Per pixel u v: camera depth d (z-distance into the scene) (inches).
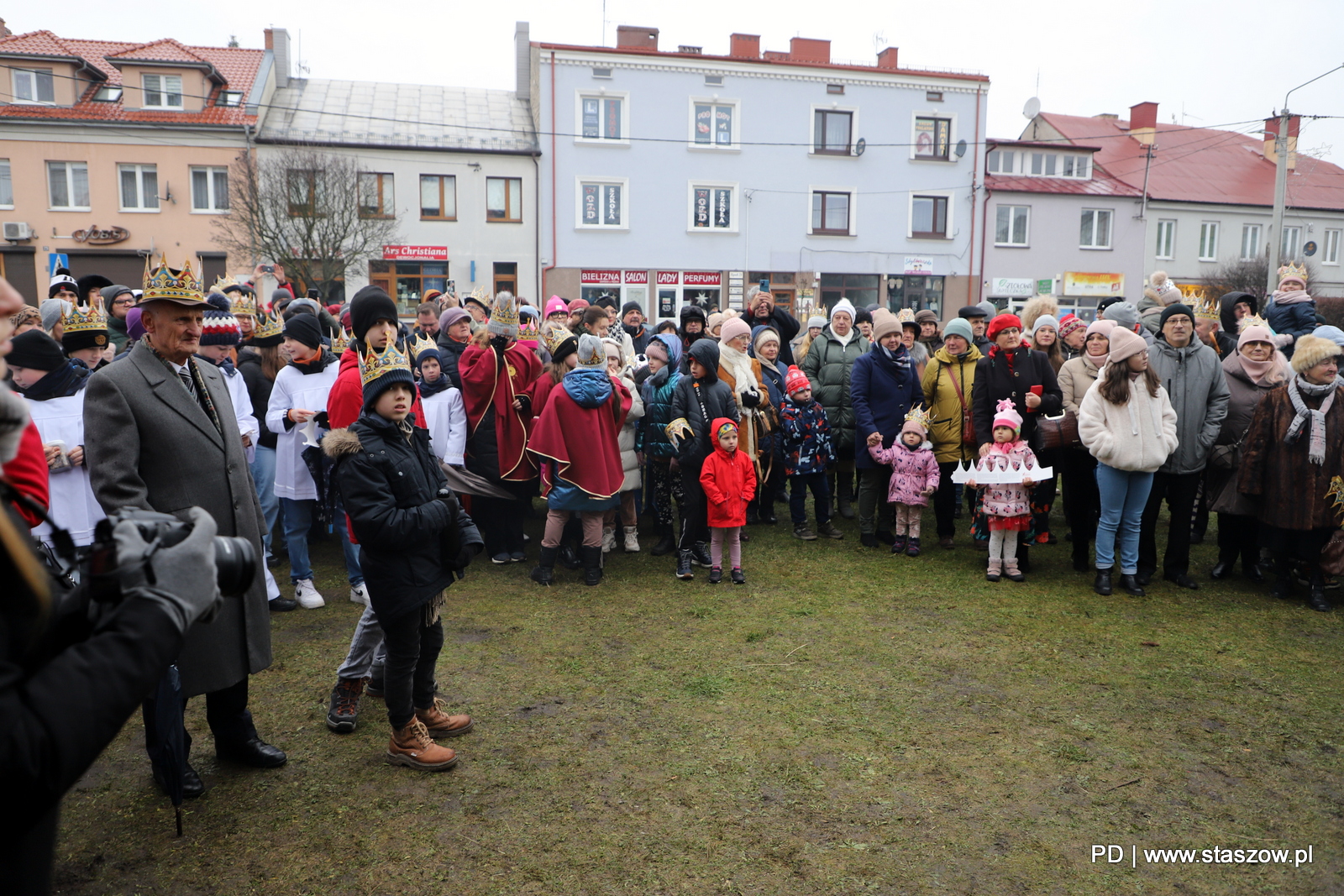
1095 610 204.2
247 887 101.7
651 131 1091.3
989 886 101.8
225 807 119.8
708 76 1097.4
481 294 306.2
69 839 111.9
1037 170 1267.2
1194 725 144.4
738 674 165.3
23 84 1003.9
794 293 1151.6
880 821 115.6
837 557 253.9
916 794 122.3
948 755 133.8
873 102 1148.5
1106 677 163.9
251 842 111.1
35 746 39.4
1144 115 1402.6
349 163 975.0
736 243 1130.0
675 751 135.3
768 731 141.6
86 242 986.7
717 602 210.1
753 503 311.9
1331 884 103.0
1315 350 200.1
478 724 144.9
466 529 134.4
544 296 1084.5
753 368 272.2
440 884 102.1
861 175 1157.1
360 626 140.3
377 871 104.8
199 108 1021.2
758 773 128.4
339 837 112.3
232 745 130.7
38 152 973.8
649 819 116.3
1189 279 1299.2
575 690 158.2
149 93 1018.7
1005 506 224.1
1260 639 184.7
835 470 308.7
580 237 1087.0
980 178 1192.2
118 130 978.1
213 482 121.0
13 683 40.8
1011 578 228.5
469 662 171.6
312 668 169.0
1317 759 133.1
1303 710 150.3
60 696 41.2
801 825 114.6
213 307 185.6
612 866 105.7
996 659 172.9
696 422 232.4
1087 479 231.3
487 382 236.1
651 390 264.2
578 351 227.5
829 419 299.4
